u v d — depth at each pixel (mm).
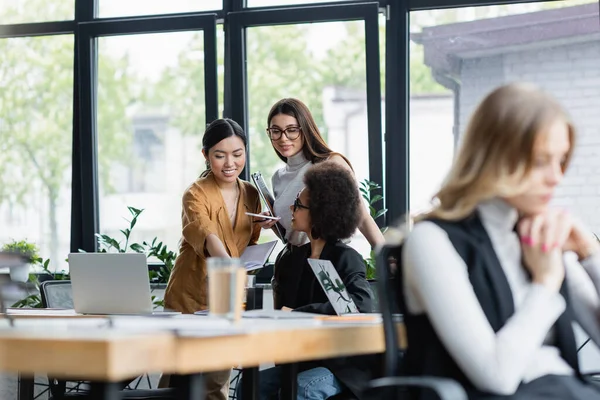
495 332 2057
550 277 2043
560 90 5383
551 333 2195
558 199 5406
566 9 5340
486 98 2123
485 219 2141
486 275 2076
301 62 5820
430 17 5609
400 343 2426
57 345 1843
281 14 5758
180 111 6109
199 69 6027
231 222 4352
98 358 1795
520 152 2047
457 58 5574
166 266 5863
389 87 5676
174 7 6125
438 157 5637
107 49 6188
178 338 1937
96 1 6281
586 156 5340
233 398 5418
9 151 6473
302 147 4316
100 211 6324
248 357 2090
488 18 5492
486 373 1972
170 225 6207
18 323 2459
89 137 6215
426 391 2062
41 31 6328
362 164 5723
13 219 6488
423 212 2188
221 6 6020
